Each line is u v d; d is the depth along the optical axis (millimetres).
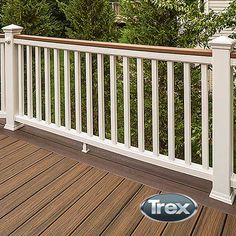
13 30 4355
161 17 6309
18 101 4602
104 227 2674
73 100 7449
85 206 2941
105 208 2912
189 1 6211
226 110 2867
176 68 6254
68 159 3811
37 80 4262
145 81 6527
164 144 6594
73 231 2629
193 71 6199
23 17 8875
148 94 6547
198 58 2920
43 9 9102
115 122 3621
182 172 3236
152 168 3590
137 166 3637
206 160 3113
